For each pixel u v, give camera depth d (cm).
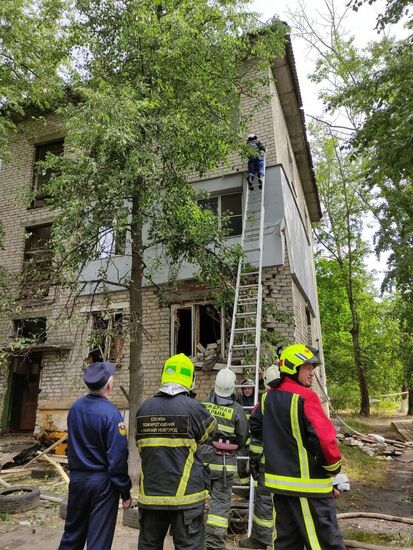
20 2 967
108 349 976
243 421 405
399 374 2080
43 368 1074
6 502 505
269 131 986
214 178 997
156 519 278
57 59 959
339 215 2173
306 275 1208
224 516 382
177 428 280
